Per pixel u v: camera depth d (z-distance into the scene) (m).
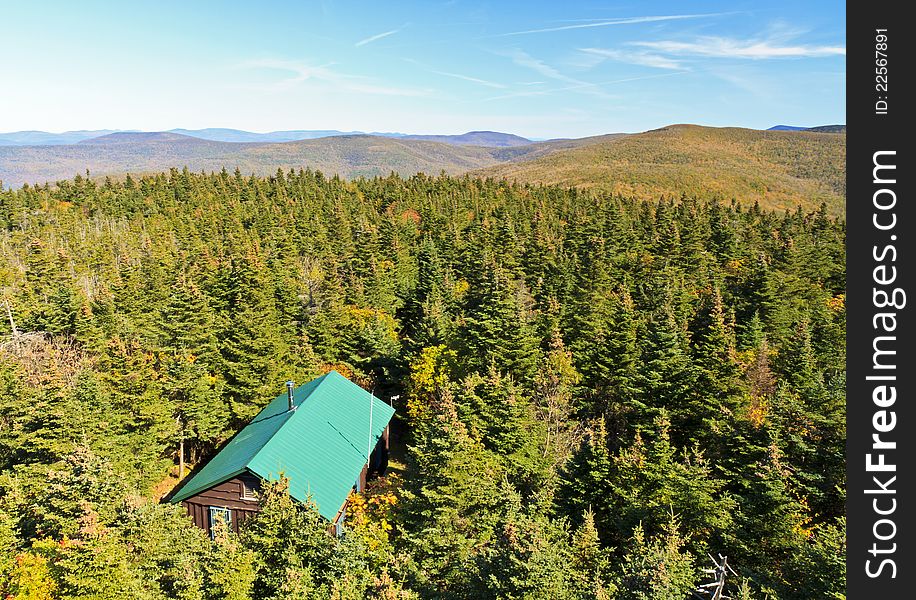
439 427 26.28
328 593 18.86
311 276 76.94
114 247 91.75
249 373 45.44
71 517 20.19
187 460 46.59
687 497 26.88
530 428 37.09
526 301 64.62
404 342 58.84
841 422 30.81
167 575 19.67
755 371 46.06
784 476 27.39
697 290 70.00
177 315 51.44
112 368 39.69
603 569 23.16
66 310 53.50
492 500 25.38
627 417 41.59
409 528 26.44
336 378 41.19
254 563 20.16
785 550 25.05
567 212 122.25
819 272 77.38
